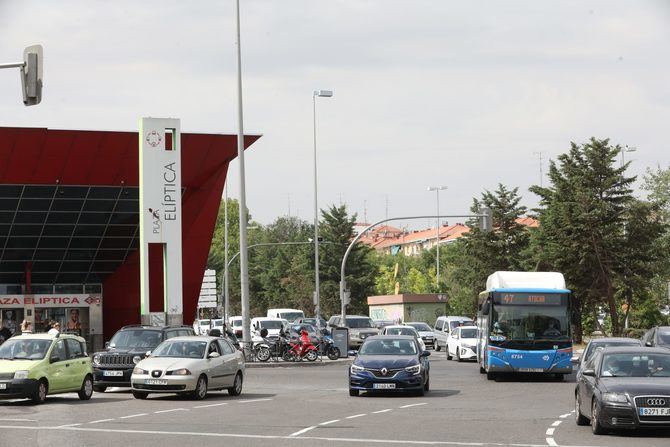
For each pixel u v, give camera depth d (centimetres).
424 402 3161
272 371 5081
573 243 7912
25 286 7606
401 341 3581
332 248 13375
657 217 8156
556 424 2434
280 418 2598
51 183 6800
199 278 7631
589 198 7962
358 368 3388
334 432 2247
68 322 7606
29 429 2316
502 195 11125
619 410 2133
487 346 4328
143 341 3822
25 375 3050
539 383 4191
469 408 2927
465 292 11412
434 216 6378
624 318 8312
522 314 4312
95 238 7388
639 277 7912
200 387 3256
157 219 5972
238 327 7838
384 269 16312
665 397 2127
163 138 6012
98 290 7794
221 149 7094
